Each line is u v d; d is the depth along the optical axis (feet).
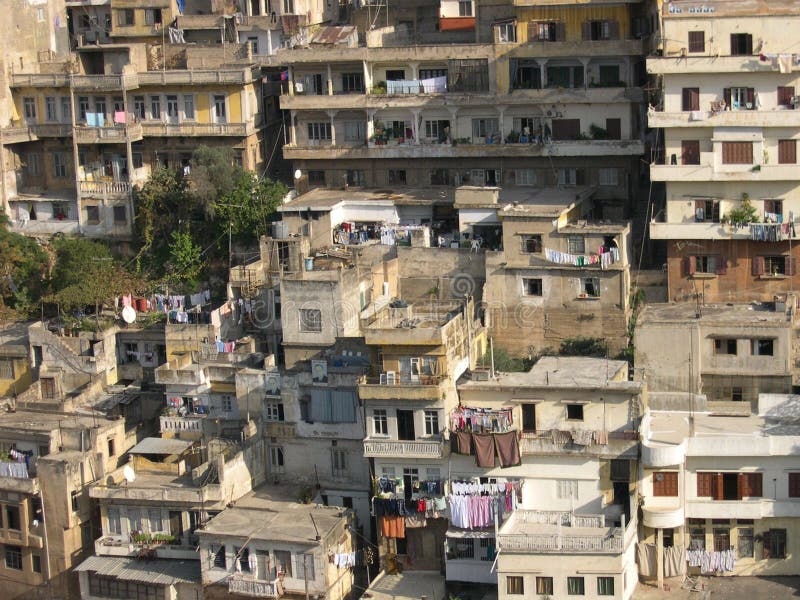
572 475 391.45
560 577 371.76
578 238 468.75
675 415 404.77
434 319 420.77
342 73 544.62
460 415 395.14
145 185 547.08
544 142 520.01
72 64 572.51
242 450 420.36
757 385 430.61
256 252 529.86
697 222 472.44
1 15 570.87
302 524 400.26
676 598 380.58
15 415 459.32
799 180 463.42
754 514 387.34
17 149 574.56
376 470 405.59
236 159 557.74
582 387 389.80
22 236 548.72
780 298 452.76
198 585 402.11
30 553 432.66
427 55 531.50
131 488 416.87
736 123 464.24
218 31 597.11
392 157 537.65
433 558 405.39
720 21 466.29
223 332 485.15
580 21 515.50
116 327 490.90
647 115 504.43
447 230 512.22
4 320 521.65
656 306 456.86
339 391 419.95
